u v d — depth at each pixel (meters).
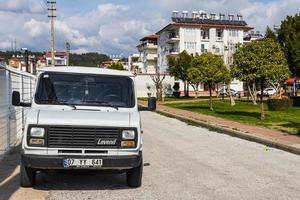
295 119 23.50
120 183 8.30
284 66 23.56
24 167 7.55
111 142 7.28
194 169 9.95
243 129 18.25
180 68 66.50
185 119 25.30
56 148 7.15
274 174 9.48
